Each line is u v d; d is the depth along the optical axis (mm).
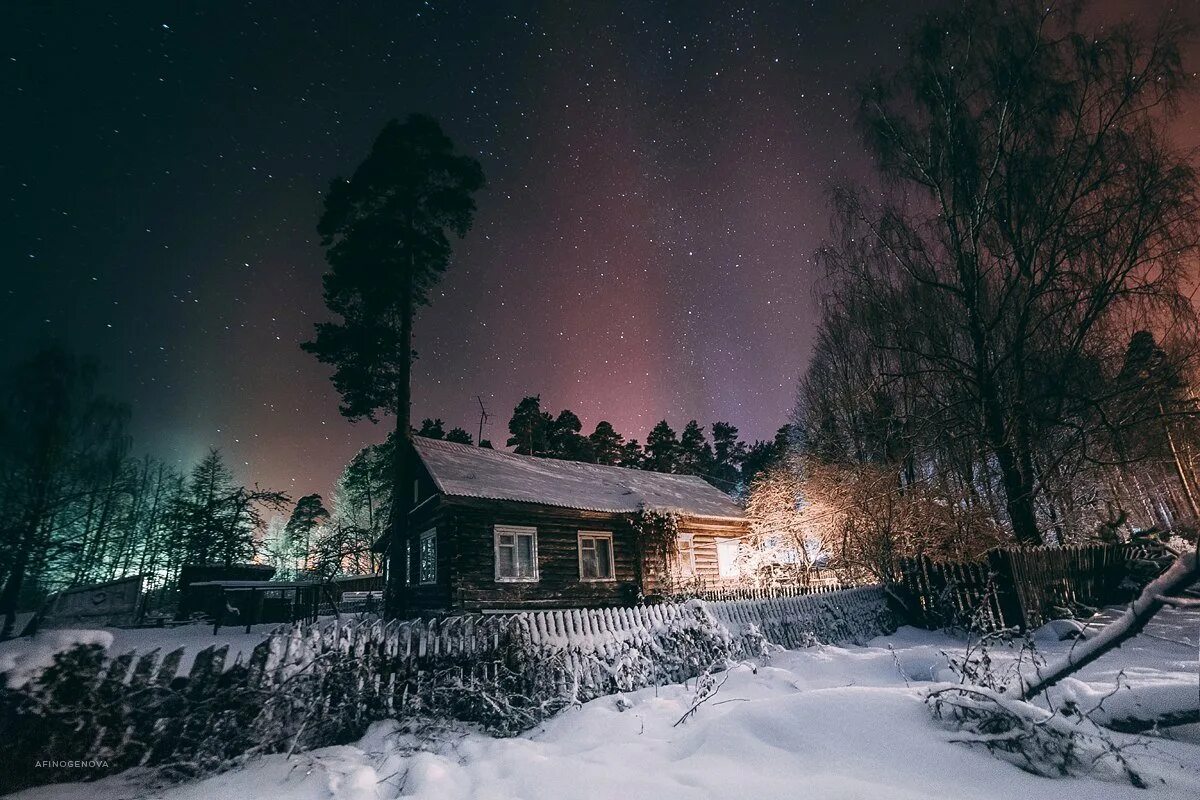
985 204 15055
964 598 9695
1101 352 14398
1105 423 13852
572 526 17391
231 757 4590
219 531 28172
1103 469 16203
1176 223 12883
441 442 19625
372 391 18375
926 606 10352
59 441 20938
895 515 12727
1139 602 3311
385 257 17797
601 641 7238
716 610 8812
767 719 3863
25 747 4195
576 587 16672
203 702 4754
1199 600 3100
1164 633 7188
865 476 13750
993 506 14953
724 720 3990
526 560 16266
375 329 17938
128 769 4406
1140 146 13273
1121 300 13758
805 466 17250
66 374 22484
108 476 25469
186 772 4344
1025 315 14344
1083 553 11406
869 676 5965
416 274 19109
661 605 8234
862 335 19703
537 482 18328
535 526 16609
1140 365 14039
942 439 16250
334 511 54875
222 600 16156
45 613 15023
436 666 6000
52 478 20203
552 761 3879
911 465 17562
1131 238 13297
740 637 8352
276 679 5098
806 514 16141
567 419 48562
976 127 15203
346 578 33969
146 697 4637
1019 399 14453
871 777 3146
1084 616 9867
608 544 17969
